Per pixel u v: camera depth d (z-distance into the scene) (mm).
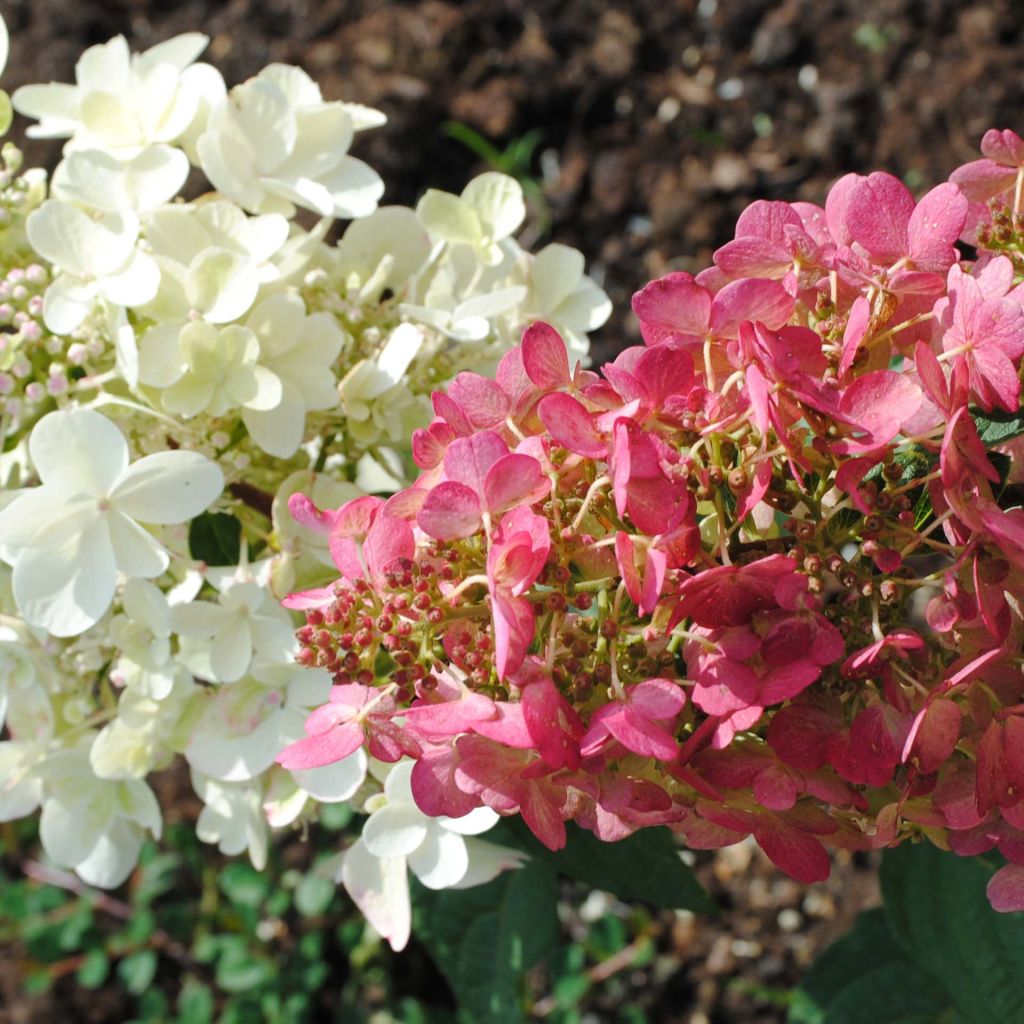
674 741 384
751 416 393
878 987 588
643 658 401
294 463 513
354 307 498
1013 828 413
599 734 385
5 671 485
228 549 508
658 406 401
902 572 404
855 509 408
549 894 553
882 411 391
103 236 474
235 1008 732
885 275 408
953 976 515
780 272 417
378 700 405
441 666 400
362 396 486
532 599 397
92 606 453
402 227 514
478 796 402
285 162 503
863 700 403
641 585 388
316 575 491
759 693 390
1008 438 412
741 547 408
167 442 489
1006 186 441
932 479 397
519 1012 548
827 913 738
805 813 407
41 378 484
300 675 481
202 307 477
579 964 717
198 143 491
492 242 513
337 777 466
